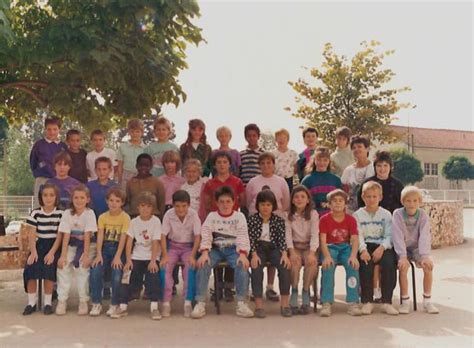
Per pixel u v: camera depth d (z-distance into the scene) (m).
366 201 6.48
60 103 10.29
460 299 6.88
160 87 10.19
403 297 6.16
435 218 12.58
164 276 6.06
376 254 6.18
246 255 6.08
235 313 6.15
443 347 4.72
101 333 5.21
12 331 5.29
